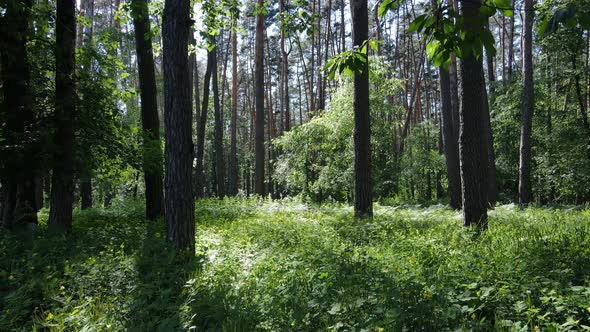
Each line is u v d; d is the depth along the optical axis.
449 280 5.22
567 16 2.17
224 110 51.66
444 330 4.01
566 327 3.92
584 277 5.19
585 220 9.95
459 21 2.57
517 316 4.23
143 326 4.67
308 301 4.85
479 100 9.67
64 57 10.58
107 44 13.65
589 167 22.14
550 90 26.98
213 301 4.95
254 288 5.43
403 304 4.42
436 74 45.12
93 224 12.36
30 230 9.27
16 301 5.45
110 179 14.51
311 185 23.20
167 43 7.41
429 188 34.22
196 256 7.20
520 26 37.59
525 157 18.55
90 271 6.31
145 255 7.03
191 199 7.50
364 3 12.27
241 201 19.67
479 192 9.60
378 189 24.72
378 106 22.97
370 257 6.42
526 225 9.69
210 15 12.27
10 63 10.09
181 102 7.42
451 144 18.23
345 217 13.11
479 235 8.45
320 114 24.61
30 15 10.31
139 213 15.62
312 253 7.16
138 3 11.18
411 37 35.06
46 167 10.12
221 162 29.53
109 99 12.30
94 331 4.62
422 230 9.49
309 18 11.15
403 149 33.53
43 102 11.30
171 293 5.65
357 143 12.40
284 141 23.62
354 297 4.86
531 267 5.65
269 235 9.38
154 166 12.74
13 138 9.87
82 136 11.28
